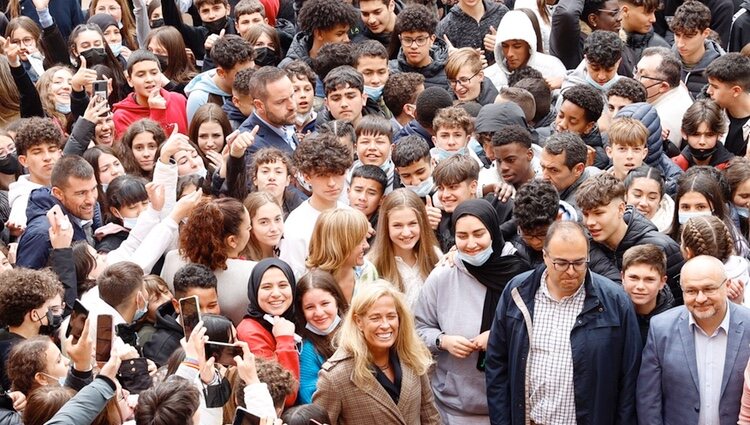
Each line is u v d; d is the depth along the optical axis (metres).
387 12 14.38
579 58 14.69
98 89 11.67
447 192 10.40
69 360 8.59
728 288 9.66
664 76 12.75
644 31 14.39
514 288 9.41
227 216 9.77
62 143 11.91
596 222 9.71
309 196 11.22
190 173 11.27
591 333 9.17
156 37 14.17
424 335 9.81
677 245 9.80
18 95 13.08
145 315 9.51
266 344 9.21
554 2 15.57
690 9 13.93
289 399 8.90
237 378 8.38
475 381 9.79
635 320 9.27
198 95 13.06
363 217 9.78
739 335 9.08
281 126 11.91
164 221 10.19
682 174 10.87
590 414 9.20
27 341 8.41
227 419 8.39
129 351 8.46
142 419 7.29
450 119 11.45
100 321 8.03
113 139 12.38
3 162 11.79
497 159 10.79
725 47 16.19
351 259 9.74
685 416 9.10
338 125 11.76
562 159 10.45
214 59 13.06
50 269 9.64
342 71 12.39
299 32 14.31
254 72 12.29
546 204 9.71
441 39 14.54
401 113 12.74
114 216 10.98
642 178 10.66
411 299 10.04
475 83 12.99
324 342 9.43
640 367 9.27
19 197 11.20
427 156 10.92
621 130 11.16
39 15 14.41
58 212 9.77
